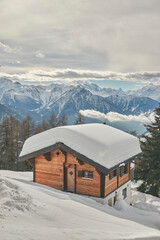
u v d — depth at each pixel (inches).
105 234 282.7
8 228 253.4
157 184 910.4
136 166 989.2
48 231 263.4
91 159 579.2
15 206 333.7
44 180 673.0
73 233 268.4
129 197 780.0
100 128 759.1
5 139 1507.1
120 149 652.7
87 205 511.2
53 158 660.7
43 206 372.8
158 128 995.3
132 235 294.7
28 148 675.4
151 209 703.1
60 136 634.2
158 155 965.8
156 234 325.4
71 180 642.2
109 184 630.5
